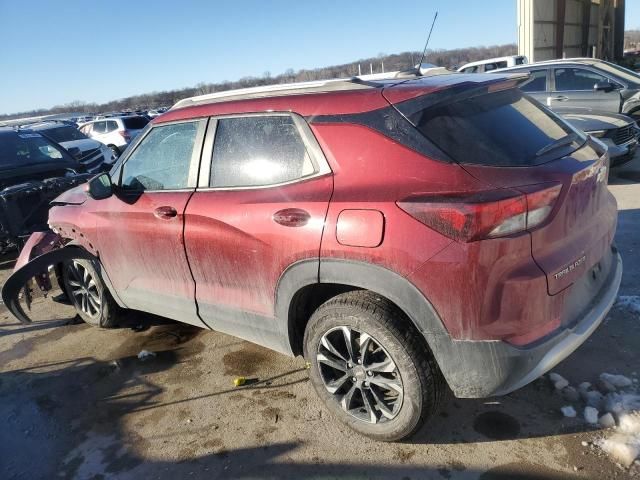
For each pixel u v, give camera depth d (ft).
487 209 6.82
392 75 9.82
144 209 11.05
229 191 9.68
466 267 6.96
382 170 7.84
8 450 9.71
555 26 79.41
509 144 7.82
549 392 9.55
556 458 8.04
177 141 10.80
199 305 10.72
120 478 8.73
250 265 9.34
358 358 8.54
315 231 8.14
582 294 8.14
